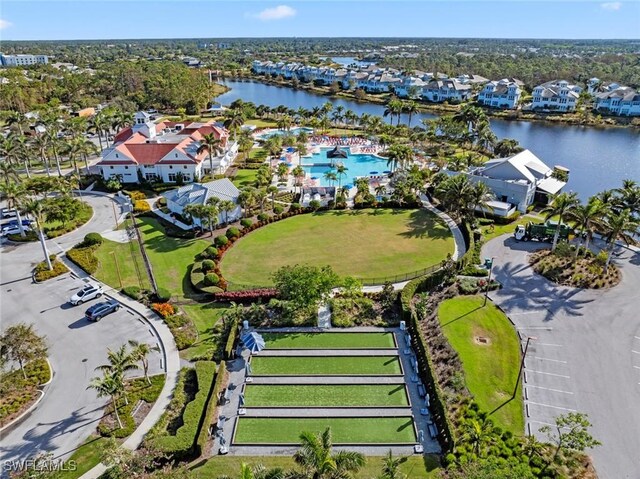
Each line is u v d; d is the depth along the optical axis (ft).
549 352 173.27
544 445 132.26
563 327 187.32
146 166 352.08
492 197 286.25
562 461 127.65
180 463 127.54
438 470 127.03
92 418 144.36
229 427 142.31
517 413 146.51
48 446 134.00
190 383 158.30
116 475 115.44
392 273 228.63
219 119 613.11
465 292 210.79
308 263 237.86
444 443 134.62
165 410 146.82
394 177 354.95
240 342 178.19
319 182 370.32
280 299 202.08
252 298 202.80
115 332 184.65
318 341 179.42
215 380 156.66
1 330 184.85
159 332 183.93
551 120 632.38
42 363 165.89
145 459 119.85
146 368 156.87
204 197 279.90
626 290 211.61
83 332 184.44
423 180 334.24
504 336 182.39
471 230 266.98
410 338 179.93
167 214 295.48
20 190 251.80
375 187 355.77
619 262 237.04
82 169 387.14
